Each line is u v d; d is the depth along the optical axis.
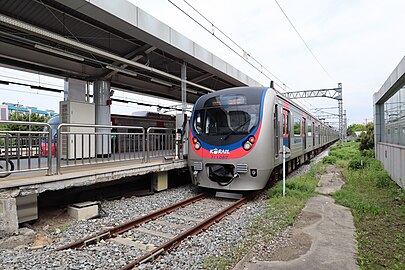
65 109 10.16
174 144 10.20
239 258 3.89
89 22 8.31
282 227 5.15
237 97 7.95
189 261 3.76
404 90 8.74
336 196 7.70
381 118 14.54
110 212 6.27
